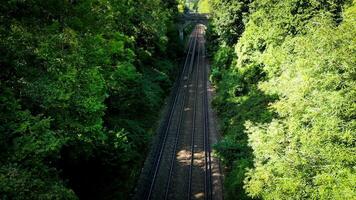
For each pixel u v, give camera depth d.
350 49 13.35
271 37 25.94
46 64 15.15
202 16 89.69
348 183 11.40
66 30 17.42
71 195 11.45
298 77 15.85
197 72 56.12
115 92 24.94
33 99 13.85
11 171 10.36
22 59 14.46
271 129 15.24
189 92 45.00
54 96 14.12
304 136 13.37
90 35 20.36
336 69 13.70
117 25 32.75
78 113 15.74
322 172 12.21
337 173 11.98
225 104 35.25
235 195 19.70
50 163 14.15
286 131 15.04
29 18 16.67
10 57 14.05
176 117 35.28
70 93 14.33
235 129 27.77
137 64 39.09
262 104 27.16
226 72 44.31
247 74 33.47
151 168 24.58
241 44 36.69
